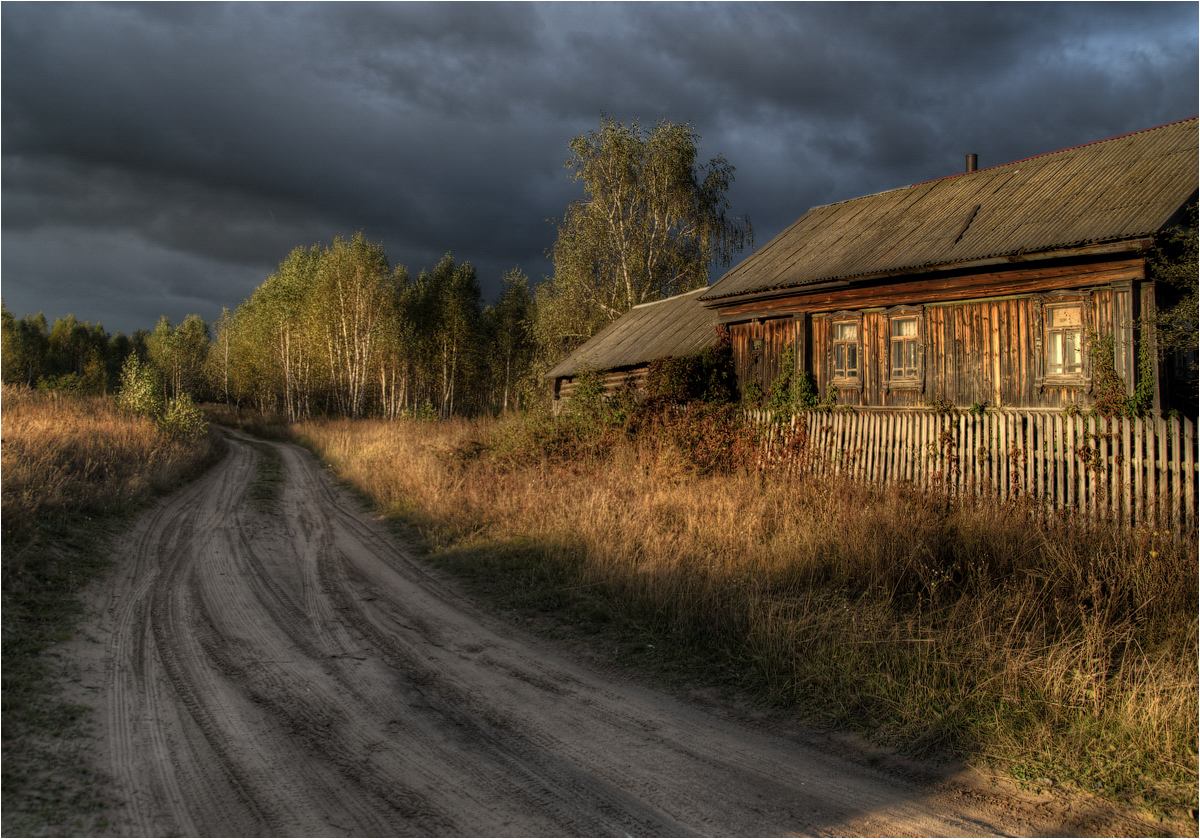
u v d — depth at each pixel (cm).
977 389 1251
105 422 1817
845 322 1484
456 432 2358
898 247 1390
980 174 1542
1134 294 1052
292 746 435
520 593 774
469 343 4722
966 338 1272
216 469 2150
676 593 696
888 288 1380
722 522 907
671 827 354
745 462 1270
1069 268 1117
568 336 3066
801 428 1234
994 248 1179
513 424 1859
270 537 1126
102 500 1095
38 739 412
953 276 1274
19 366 6212
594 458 1469
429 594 802
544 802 376
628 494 1139
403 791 385
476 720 480
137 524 1105
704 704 511
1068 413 868
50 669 510
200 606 723
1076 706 461
